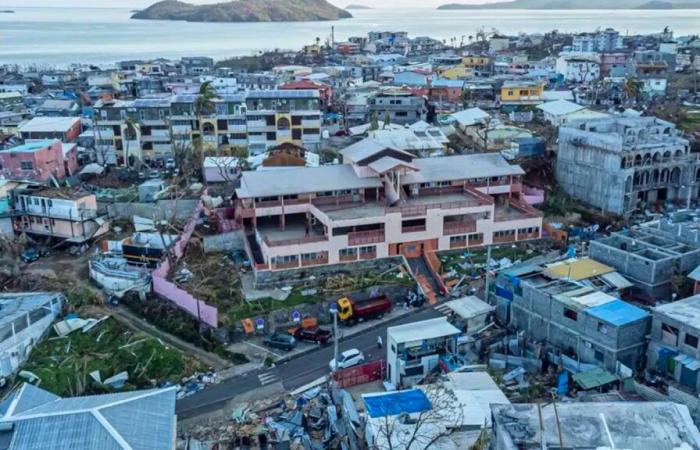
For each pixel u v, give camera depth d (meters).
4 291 72.44
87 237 84.81
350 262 73.00
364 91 165.25
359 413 46.59
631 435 30.86
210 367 58.16
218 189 97.38
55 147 106.12
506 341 55.97
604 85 180.75
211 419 50.31
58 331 63.03
